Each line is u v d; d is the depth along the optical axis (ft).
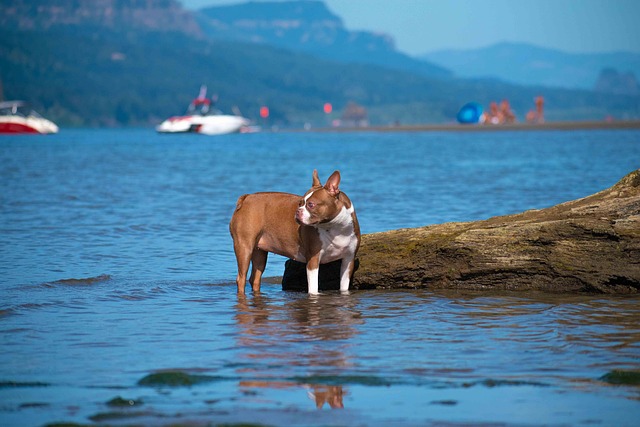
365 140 379.96
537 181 116.47
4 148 296.92
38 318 34.99
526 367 26.63
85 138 500.74
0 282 43.96
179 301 39.47
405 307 37.63
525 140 307.99
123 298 40.01
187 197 97.50
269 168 164.35
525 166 153.58
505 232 42.68
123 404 22.74
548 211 45.39
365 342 30.37
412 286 43.29
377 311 36.70
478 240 42.63
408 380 25.11
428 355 28.32
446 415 21.85
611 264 40.70
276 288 44.39
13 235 63.36
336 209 39.22
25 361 27.68
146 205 87.40
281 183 122.21
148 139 485.56
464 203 85.92
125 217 75.97
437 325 33.37
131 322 34.30
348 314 36.04
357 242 41.34
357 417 21.72
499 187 106.83
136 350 29.25
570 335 31.01
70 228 67.77
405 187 107.96
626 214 42.47
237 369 26.63
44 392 24.08
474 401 22.99
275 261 53.62
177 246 58.23
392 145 299.79
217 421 21.27
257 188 112.47
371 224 68.13
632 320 33.76
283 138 476.13
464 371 26.17
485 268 42.11
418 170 147.33
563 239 41.83
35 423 21.30
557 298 39.29
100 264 50.49
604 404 22.67
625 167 143.13
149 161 199.00
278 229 41.27
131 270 48.47
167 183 121.90
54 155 235.40
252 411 22.20
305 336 31.53
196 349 29.37
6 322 34.12
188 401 23.09
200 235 64.03
